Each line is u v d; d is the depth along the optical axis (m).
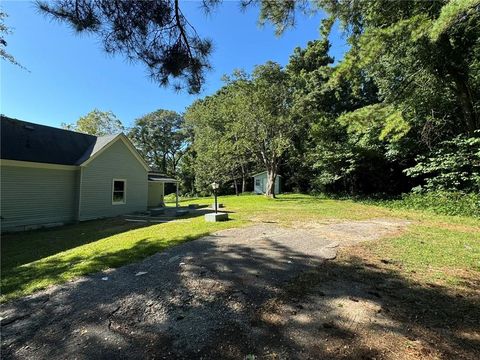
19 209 9.99
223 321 2.78
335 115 21.52
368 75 13.72
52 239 7.71
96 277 4.03
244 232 6.84
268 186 20.62
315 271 4.08
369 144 16.03
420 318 2.75
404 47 9.50
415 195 13.03
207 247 5.38
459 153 11.23
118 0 2.88
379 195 16.81
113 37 3.07
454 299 3.15
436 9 8.20
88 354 2.31
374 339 2.42
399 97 10.78
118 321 2.83
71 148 12.51
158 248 5.41
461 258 4.62
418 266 4.26
